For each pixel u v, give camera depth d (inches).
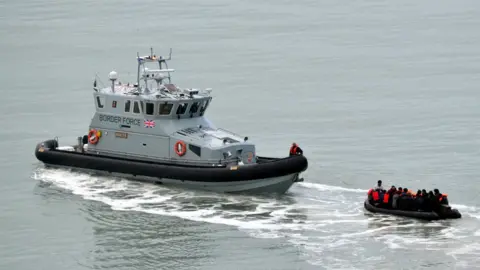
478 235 3191.4
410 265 2977.4
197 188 3708.2
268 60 6958.7
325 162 4234.7
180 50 7426.2
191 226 3368.6
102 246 3233.3
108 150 3991.1
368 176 3988.7
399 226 3297.2
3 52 7436.0
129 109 3887.8
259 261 3058.6
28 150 4532.5
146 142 3853.3
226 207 3548.2
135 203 3619.6
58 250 3218.5
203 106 3922.2
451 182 3880.4
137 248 3203.7
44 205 3661.4
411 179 3932.1
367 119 5088.6
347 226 3316.9
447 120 5004.9
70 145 4579.2
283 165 3567.9
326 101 5570.9
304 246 3159.5
